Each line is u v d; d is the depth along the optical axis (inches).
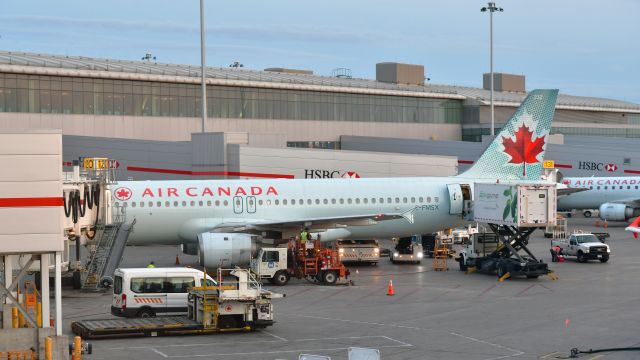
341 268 2082.9
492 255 2300.7
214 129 3895.2
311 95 4296.3
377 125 4623.5
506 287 2023.9
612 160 4266.7
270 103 4116.6
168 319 1526.8
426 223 2493.8
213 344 1370.6
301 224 2277.3
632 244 3038.9
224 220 2362.2
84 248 2910.9
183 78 3754.9
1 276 1507.1
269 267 2063.2
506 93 6259.8
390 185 2488.9
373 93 4547.2
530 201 2191.2
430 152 4222.4
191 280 1604.3
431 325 1536.7
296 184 2442.2
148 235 2346.2
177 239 2380.7
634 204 3774.6
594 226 3811.5
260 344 1370.6
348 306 1758.1
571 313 1648.6
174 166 3176.7
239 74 4308.6
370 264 2536.9
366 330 1491.1
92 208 2054.6
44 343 1211.2
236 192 2384.4
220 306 1456.7
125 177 3270.2
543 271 2148.1
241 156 3038.9
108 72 3506.4
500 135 2625.5
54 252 1193.4
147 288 1582.2
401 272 2337.6
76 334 1466.5
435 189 2503.7
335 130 4424.2
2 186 1165.7
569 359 1251.8
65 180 1940.2
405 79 5467.5
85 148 3341.5
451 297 1871.3
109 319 1534.2
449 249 2748.5
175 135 3774.6
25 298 1444.4
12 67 3223.4
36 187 1175.0
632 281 2108.8
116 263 2030.0
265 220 2389.3
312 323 1562.5
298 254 2114.9
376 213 2453.2
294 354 1293.1
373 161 3270.2
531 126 2640.3
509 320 1579.7
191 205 2347.4
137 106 3641.7
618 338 1402.6
